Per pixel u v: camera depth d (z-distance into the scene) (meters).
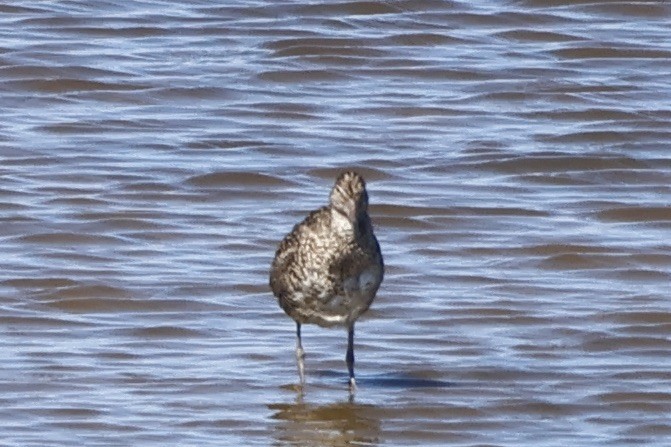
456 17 27.77
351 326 14.61
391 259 18.50
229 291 17.36
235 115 23.59
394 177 21.41
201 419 14.04
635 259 18.56
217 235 19.16
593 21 27.89
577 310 16.94
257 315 16.70
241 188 20.81
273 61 25.70
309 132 22.98
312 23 27.25
